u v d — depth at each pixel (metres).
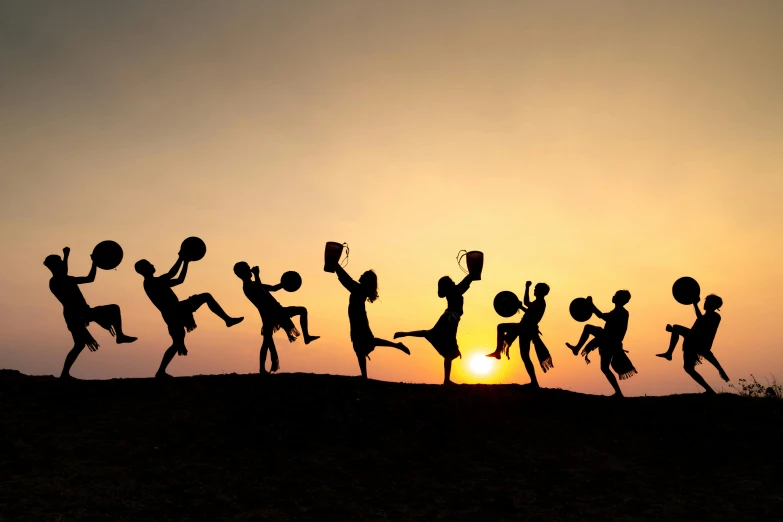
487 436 12.05
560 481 10.64
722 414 13.24
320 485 10.09
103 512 8.79
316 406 12.65
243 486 9.88
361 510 9.44
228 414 12.16
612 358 13.99
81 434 11.05
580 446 11.91
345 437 11.66
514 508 9.72
